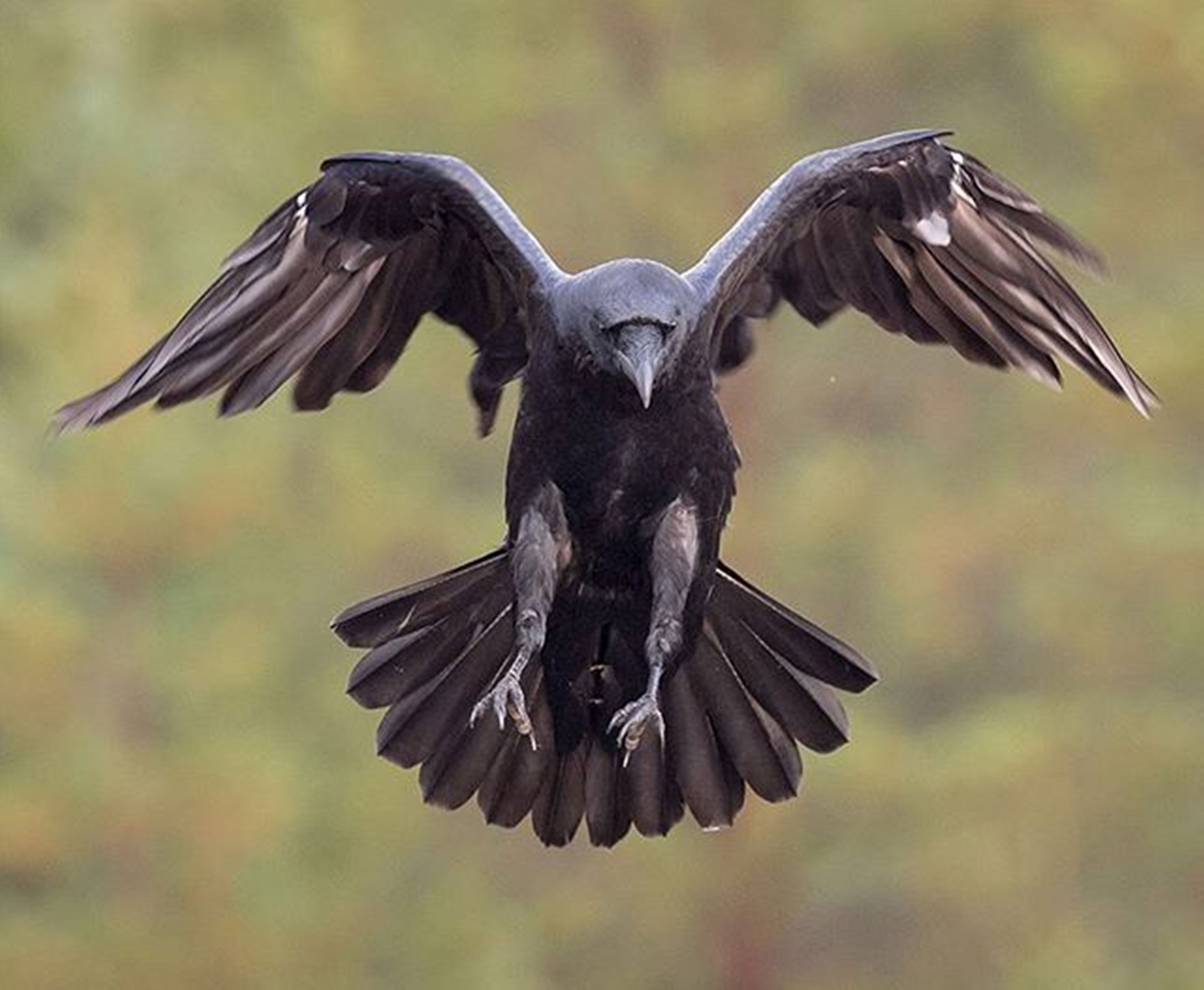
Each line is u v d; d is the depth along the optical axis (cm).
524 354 912
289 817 2084
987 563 2338
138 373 881
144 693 2192
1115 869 2277
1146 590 2327
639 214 2364
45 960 1994
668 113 2364
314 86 2391
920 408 2459
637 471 843
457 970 2123
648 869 2216
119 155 2434
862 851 2203
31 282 2322
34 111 2455
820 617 2359
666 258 2397
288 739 2217
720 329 923
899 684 2408
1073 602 2327
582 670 875
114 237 2242
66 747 2081
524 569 845
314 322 910
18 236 2420
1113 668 2336
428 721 889
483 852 2239
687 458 845
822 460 2370
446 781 888
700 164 2380
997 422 2459
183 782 2058
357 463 2316
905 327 948
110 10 2486
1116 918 2275
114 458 2167
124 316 2181
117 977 1992
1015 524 2330
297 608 2286
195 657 2183
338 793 2162
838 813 2180
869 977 2247
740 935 2206
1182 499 2362
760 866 2195
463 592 886
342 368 920
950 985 2216
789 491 2338
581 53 2416
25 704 2095
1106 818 2245
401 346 920
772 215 883
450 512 2348
